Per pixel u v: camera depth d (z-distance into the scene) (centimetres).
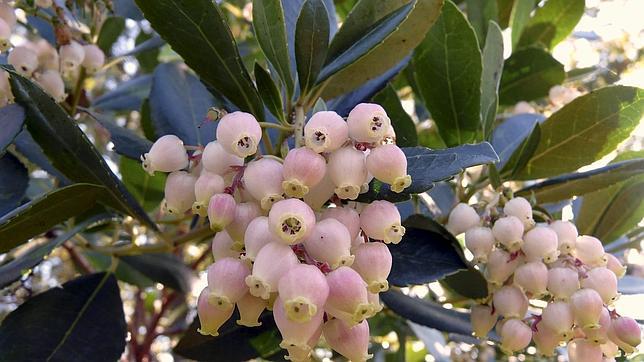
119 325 16
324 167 10
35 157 18
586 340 14
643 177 18
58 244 16
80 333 15
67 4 21
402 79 24
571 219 20
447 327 17
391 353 28
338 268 9
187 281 22
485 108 17
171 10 12
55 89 18
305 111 14
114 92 26
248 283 9
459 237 20
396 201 11
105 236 27
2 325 15
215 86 14
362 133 10
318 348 26
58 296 16
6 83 15
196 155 12
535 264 14
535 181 20
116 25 25
